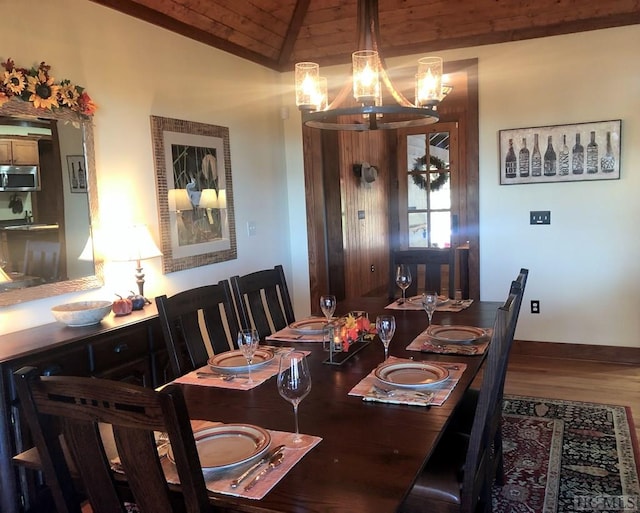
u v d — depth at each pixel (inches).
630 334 159.8
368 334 93.0
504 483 95.7
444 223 259.9
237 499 45.3
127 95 128.7
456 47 168.6
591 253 161.2
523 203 166.7
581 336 165.0
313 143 193.8
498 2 154.0
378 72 87.5
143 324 108.3
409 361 78.2
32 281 105.5
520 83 162.6
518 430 116.9
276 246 190.7
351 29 174.1
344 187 232.8
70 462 56.4
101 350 99.2
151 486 43.8
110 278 123.7
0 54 100.3
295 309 201.3
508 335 66.6
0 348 89.2
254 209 178.4
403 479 47.3
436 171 258.8
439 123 254.7
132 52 130.1
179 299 90.8
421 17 163.6
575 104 157.6
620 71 152.2
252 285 110.1
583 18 152.7
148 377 109.7
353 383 71.9
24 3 104.5
